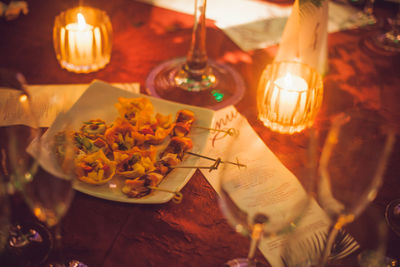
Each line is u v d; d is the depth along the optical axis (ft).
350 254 1.31
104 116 1.70
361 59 2.19
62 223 1.38
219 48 2.19
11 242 1.30
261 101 1.68
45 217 1.17
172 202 1.46
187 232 1.39
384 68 2.15
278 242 1.34
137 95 1.77
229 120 1.77
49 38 2.16
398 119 1.85
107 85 1.78
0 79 1.54
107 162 1.45
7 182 1.23
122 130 1.56
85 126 1.60
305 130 1.70
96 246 1.34
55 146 1.42
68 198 1.17
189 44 2.21
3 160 1.26
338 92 1.97
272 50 2.20
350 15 2.52
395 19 2.48
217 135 1.69
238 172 1.33
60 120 1.59
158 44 2.19
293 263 1.28
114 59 2.08
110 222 1.40
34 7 2.35
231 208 1.24
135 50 2.14
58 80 1.92
